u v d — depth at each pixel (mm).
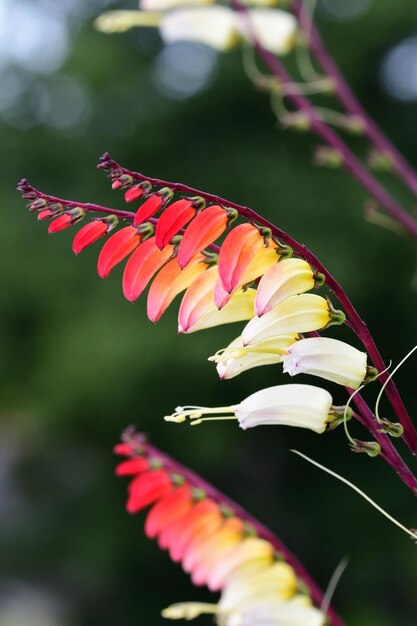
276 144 14203
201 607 2822
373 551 13352
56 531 14891
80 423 13547
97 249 13812
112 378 12539
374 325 13164
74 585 15156
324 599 2635
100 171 14875
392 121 14594
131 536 14500
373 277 12820
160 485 2803
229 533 2758
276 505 14156
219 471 14367
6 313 14352
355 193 12852
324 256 12516
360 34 14016
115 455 14258
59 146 14953
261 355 1921
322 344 1840
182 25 4371
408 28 14008
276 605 2664
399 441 11297
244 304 1910
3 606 14719
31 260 13930
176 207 1743
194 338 12312
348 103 4254
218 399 12930
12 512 15250
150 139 14648
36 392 13844
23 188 1781
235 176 14242
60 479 15227
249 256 1749
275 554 2748
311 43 4332
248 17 4316
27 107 15438
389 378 1837
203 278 1866
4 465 16000
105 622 14766
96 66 14570
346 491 13633
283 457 14156
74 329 13023
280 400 1896
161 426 13117
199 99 14352
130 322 12664
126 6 15602
